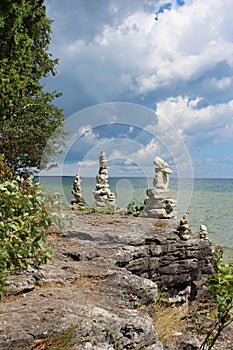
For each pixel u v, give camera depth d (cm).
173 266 636
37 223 405
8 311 313
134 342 321
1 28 1083
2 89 1018
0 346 261
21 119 1343
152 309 461
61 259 519
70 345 283
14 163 1358
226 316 412
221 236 1417
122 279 448
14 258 386
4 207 380
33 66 1354
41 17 1365
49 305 330
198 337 487
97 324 307
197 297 661
